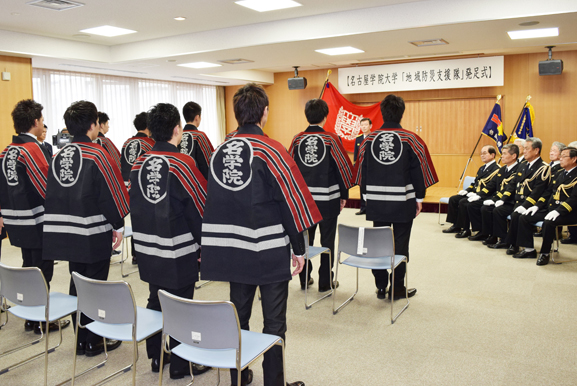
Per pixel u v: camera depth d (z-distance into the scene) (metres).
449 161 9.48
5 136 6.54
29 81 6.81
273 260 2.02
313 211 2.03
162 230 2.28
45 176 2.95
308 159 3.67
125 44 7.42
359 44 6.62
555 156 5.08
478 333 3.10
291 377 2.55
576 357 2.74
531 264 4.69
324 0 5.27
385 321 3.32
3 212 3.08
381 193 3.52
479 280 4.21
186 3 5.14
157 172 2.27
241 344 1.96
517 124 8.45
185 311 1.84
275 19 6.14
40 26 6.06
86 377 2.57
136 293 3.94
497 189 5.55
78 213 2.59
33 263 3.11
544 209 4.86
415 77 9.27
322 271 3.89
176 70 8.67
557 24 5.43
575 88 8.32
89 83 8.80
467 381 2.49
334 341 3.01
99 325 2.26
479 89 9.06
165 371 2.64
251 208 1.98
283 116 10.96
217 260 2.07
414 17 5.45
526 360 2.71
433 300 3.73
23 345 2.73
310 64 9.09
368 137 3.57
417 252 5.23
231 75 9.80
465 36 6.13
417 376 2.55
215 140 11.61
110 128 9.20
